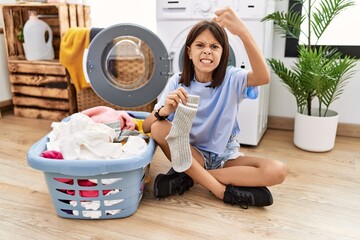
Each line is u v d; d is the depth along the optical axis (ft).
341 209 4.01
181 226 3.63
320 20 5.66
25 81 8.01
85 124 4.19
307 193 4.40
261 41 5.57
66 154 3.67
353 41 6.62
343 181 4.76
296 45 6.81
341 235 3.50
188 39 4.09
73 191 3.68
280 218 3.80
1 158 5.53
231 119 4.25
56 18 8.27
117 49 6.30
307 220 3.77
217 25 3.96
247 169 4.04
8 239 3.40
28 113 8.21
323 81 5.42
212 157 4.44
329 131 5.79
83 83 7.19
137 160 3.58
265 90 6.55
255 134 6.02
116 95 6.25
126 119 5.00
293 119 7.23
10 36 8.05
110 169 3.47
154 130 4.18
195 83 4.34
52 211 3.95
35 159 3.52
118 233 3.51
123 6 8.04
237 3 5.54
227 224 3.67
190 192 4.42
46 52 8.18
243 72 4.10
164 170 5.15
